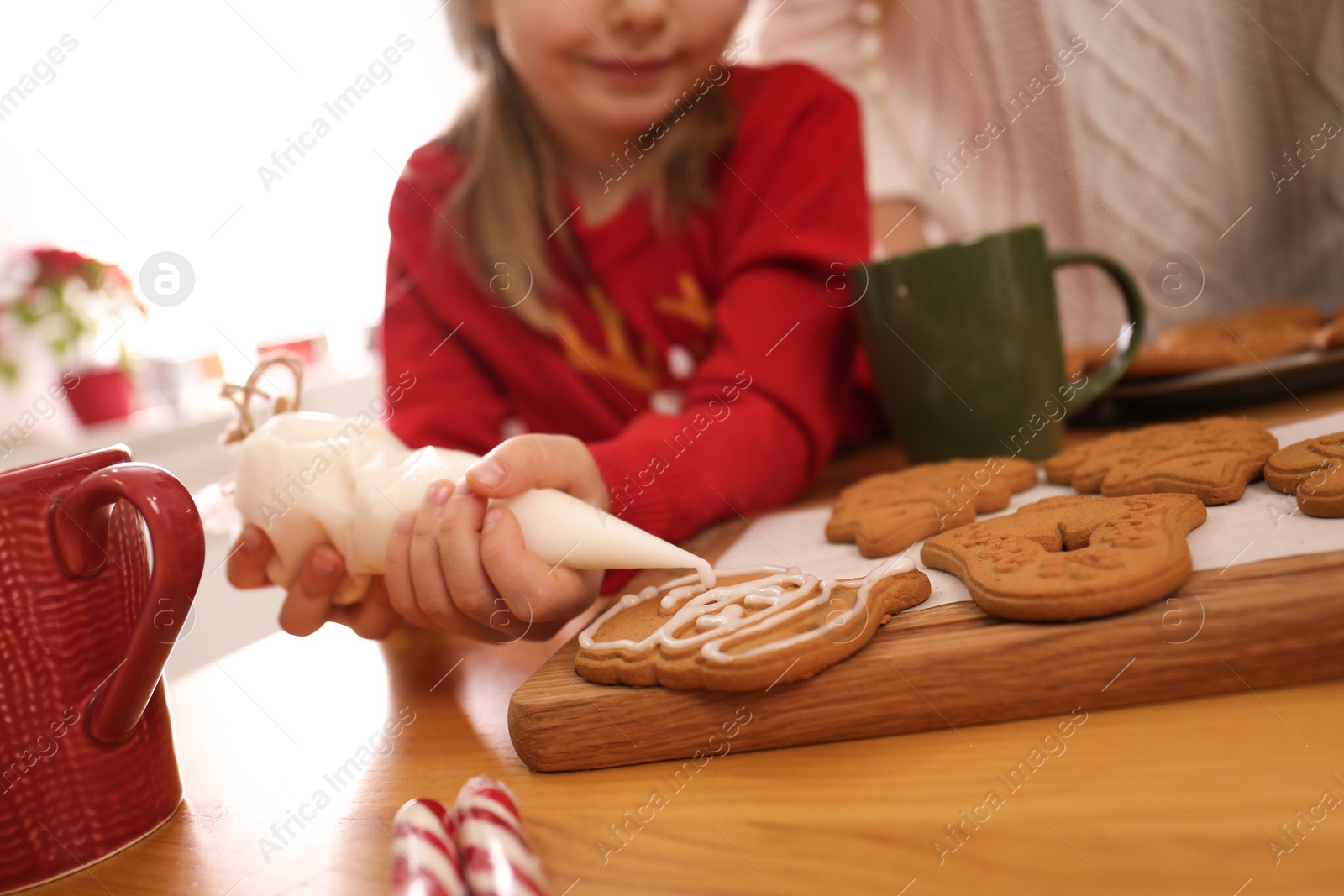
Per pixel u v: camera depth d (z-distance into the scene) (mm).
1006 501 579
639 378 850
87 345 1269
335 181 1126
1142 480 536
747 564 568
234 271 1146
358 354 1354
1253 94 895
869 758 454
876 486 614
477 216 816
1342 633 438
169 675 1049
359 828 463
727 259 792
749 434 662
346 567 547
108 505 464
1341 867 384
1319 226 907
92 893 450
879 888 404
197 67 1090
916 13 1068
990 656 456
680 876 419
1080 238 1001
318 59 1096
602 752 475
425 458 542
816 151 776
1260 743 424
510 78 817
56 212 1334
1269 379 649
